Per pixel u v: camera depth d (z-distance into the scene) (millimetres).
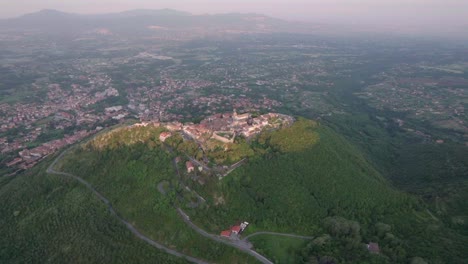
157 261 172750
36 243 194375
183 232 185750
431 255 163500
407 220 196875
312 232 186875
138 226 195125
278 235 184500
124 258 176375
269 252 172250
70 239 192500
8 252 191375
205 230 186500
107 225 196500
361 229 186500
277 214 195375
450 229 188500
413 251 168000
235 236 182250
